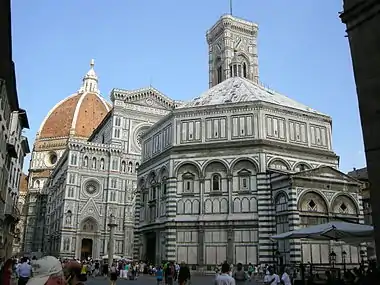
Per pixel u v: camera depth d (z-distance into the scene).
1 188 52.28
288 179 50.62
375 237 15.58
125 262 63.09
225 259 52.97
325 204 51.84
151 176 64.81
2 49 36.72
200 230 54.94
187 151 58.75
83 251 105.50
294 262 47.38
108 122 120.75
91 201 107.38
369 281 17.78
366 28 17.05
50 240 125.50
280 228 51.19
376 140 16.03
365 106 16.64
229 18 136.00
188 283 32.00
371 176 16.02
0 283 17.14
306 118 60.97
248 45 137.88
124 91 118.38
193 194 56.97
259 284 41.75
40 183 166.50
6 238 68.06
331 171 53.19
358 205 53.91
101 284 43.22
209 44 145.00
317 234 28.95
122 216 109.44
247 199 54.44
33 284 7.05
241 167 56.03
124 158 113.50
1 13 28.52
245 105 58.50
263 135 56.91
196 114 60.66
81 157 109.19
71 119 182.88
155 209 61.44
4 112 49.09
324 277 36.16
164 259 55.62
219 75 137.75
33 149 175.12
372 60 16.62
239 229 53.56
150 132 68.88
